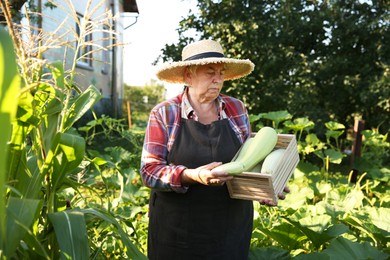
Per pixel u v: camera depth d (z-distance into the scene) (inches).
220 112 99.6
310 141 309.1
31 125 76.4
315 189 229.9
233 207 96.9
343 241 133.6
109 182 217.6
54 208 86.7
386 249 147.2
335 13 433.7
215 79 94.7
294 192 210.4
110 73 641.0
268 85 416.2
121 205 199.3
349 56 444.1
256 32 404.8
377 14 440.5
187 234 96.0
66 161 77.0
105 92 629.3
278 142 100.3
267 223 164.9
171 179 90.4
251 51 418.6
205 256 96.1
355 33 436.1
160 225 99.1
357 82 418.9
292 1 423.8
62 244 67.9
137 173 266.2
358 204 191.9
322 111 431.8
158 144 95.1
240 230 98.8
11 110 43.4
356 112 448.5
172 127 96.0
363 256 130.6
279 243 151.0
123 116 701.9
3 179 44.8
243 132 101.3
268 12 420.5
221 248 96.3
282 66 422.6
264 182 86.0
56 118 80.1
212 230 95.7
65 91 86.4
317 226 144.9
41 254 70.5
